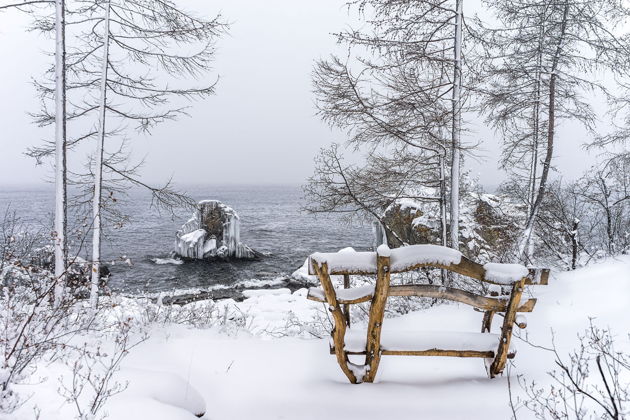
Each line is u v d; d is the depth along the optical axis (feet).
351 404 10.90
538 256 39.06
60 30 27.73
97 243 29.37
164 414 8.86
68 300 14.98
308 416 10.31
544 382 11.71
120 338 15.11
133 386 10.17
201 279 85.87
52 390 9.36
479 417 9.89
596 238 37.04
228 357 14.30
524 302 12.28
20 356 9.65
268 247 124.47
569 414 9.50
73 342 13.79
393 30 29.32
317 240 138.10
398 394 11.45
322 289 12.80
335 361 14.33
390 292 12.03
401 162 33.35
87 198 30.91
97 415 8.46
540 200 36.04
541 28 37.65
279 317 40.32
